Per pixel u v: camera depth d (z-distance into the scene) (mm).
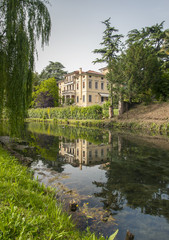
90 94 42969
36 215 2254
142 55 22797
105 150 8703
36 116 46156
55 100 49094
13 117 5988
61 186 4102
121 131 18141
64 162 6387
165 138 12898
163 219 2875
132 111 25516
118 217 2891
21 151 7906
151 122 19203
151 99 25922
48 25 6453
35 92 48844
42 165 5871
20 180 3650
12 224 1886
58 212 2688
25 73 5766
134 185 4293
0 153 5574
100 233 2467
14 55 5762
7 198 2547
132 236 2295
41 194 3328
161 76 25062
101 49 26406
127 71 22578
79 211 3012
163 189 4062
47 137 13570
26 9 6082
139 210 3129
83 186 4156
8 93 6004
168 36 29016
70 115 35250
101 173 5195
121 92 24156
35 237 1782
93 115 29891
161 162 6457
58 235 1945
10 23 5566
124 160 6793
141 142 11117
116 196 3668
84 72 44844
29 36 6023
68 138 13070
